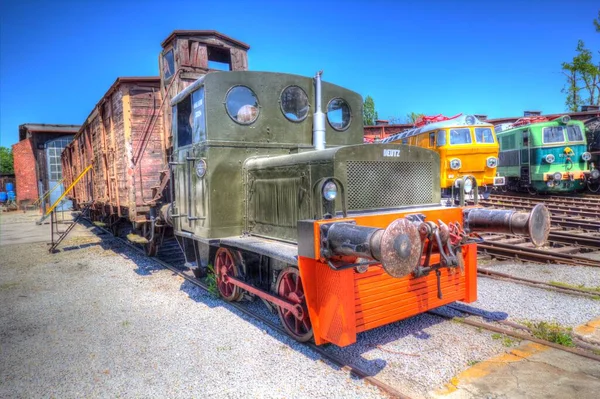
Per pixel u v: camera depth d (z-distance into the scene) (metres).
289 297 4.13
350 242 3.06
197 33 8.66
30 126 25.72
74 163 16.91
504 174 18.06
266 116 5.23
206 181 4.89
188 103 5.56
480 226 3.96
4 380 3.61
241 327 4.59
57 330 4.76
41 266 8.60
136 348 4.15
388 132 23.47
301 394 3.18
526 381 3.19
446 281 4.09
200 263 5.97
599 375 3.24
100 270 7.86
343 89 5.78
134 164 8.13
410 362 3.60
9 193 33.31
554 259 6.92
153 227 7.98
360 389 3.20
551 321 4.41
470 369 3.42
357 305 3.44
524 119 17.94
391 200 4.06
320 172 3.86
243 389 3.29
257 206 4.86
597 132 17.00
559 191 17.23
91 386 3.45
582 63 28.31
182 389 3.34
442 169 14.13
